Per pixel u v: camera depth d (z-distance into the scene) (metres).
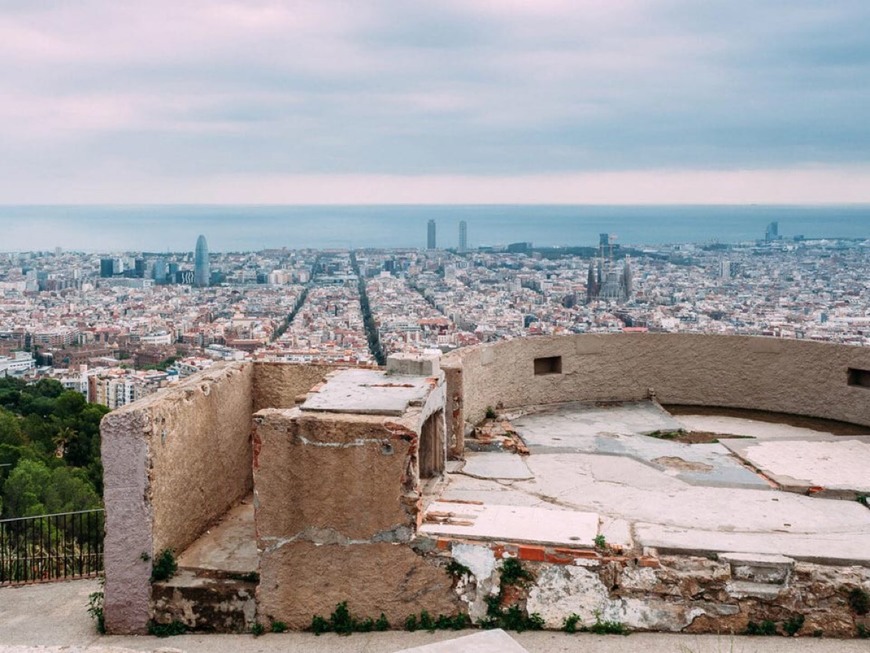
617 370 12.23
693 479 8.61
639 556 6.40
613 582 6.35
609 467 9.04
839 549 6.44
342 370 9.06
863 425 10.99
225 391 8.89
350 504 6.77
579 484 8.45
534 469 8.98
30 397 53.44
